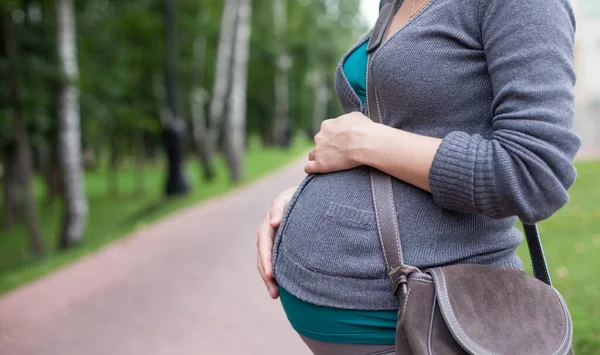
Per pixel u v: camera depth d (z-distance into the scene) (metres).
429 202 1.15
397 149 1.13
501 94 1.04
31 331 4.81
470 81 1.13
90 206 20.73
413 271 1.09
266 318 4.85
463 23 1.13
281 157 28.23
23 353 4.32
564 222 7.46
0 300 5.89
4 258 13.12
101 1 17.34
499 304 1.04
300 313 1.29
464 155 1.03
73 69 11.41
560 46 1.02
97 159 38.03
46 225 18.78
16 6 10.50
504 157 1.00
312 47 35.28
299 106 40.56
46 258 9.62
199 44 24.94
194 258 7.32
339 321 1.20
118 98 19.09
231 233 8.97
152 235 9.24
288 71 34.62
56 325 4.95
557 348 1.01
